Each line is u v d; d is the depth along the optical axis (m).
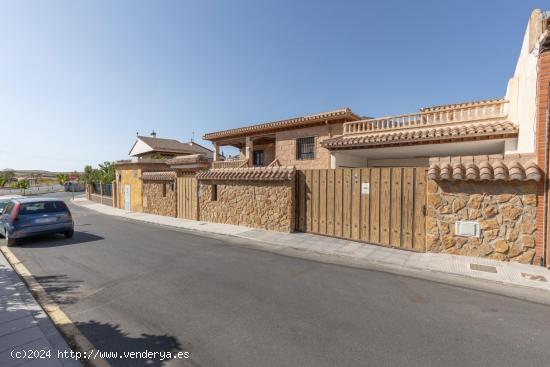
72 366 2.99
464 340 3.38
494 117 9.59
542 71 5.81
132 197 19.95
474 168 6.43
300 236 9.38
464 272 5.71
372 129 12.52
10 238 8.69
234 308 4.30
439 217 7.05
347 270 6.09
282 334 3.56
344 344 3.32
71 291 5.07
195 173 15.31
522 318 3.90
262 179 10.56
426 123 11.25
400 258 6.85
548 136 5.74
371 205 8.28
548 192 5.73
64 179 60.16
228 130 18.83
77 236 10.33
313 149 15.50
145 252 7.80
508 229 6.22
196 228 11.62
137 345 3.37
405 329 3.64
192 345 3.34
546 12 6.11
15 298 4.72
